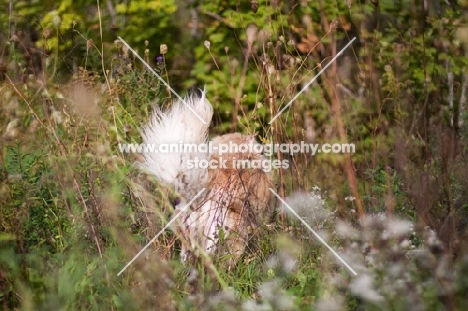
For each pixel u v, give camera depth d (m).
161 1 12.30
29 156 6.11
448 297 4.38
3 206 5.54
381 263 4.74
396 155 5.87
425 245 4.70
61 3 12.04
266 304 4.87
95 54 10.32
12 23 11.14
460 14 10.22
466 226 5.16
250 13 12.04
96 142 6.36
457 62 9.39
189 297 4.98
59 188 5.92
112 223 5.63
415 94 9.00
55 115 6.53
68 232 5.57
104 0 12.41
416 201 5.18
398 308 4.41
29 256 5.14
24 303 4.70
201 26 12.65
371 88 7.80
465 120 7.30
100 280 5.00
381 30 11.40
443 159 5.41
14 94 6.94
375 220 5.27
